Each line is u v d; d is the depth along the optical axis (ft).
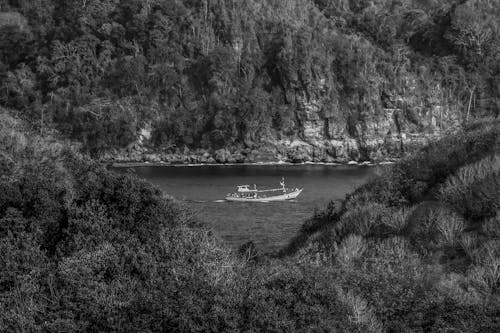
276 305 39.17
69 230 52.90
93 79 469.98
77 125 428.97
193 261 46.09
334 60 460.55
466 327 35.70
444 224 50.37
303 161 429.38
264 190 221.46
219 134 425.28
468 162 64.08
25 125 96.07
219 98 441.68
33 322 39.91
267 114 433.89
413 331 36.99
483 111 459.73
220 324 37.68
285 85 447.42
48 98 458.09
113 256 47.19
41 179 61.98
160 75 457.27
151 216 57.93
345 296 41.14
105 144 426.10
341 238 60.80
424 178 66.59
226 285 42.14
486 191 52.19
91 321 40.60
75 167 75.92
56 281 45.52
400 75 457.68
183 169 350.43
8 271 45.52
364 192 73.41
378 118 442.50
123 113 432.66
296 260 54.60
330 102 440.45
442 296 39.19
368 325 37.47
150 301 39.96
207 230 63.46
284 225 151.94
